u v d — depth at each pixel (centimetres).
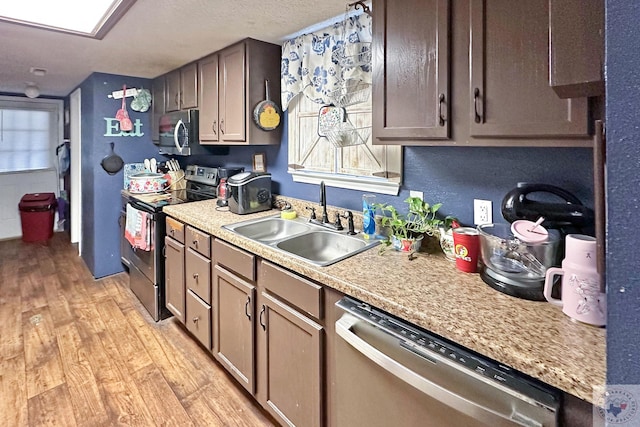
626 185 48
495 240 122
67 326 265
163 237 270
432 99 129
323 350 139
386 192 190
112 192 359
